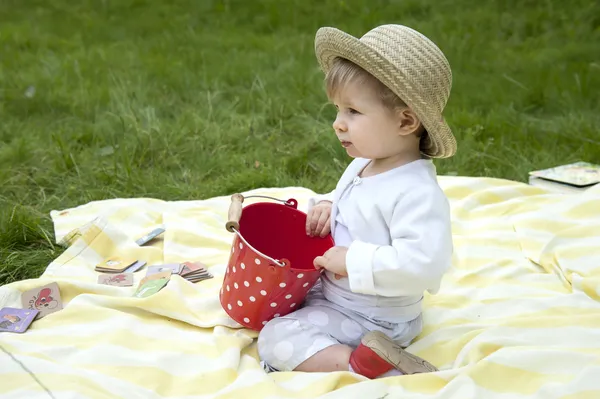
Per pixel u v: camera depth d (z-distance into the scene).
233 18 6.21
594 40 5.26
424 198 1.73
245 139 3.71
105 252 2.47
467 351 1.79
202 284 2.24
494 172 3.32
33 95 4.16
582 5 5.97
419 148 1.90
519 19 5.81
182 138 3.66
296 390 1.66
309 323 1.80
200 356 1.83
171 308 2.01
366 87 1.74
